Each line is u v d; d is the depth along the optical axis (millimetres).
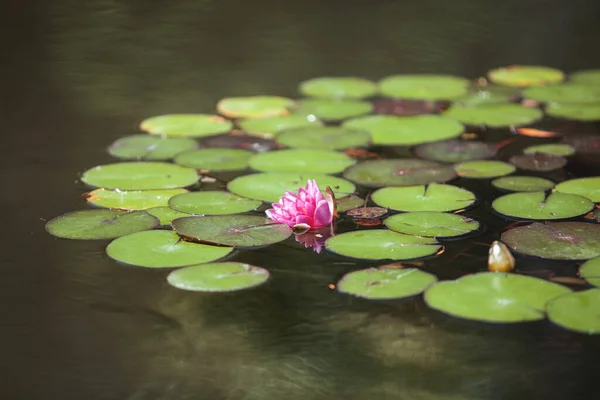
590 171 4250
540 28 7570
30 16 8039
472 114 5289
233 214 3666
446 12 8281
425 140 4820
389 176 4152
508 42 7203
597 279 3002
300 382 2641
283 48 7188
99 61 6734
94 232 3520
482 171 4258
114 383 2639
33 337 2877
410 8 8484
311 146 4691
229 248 3369
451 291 2957
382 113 5375
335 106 5547
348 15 8281
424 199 3828
